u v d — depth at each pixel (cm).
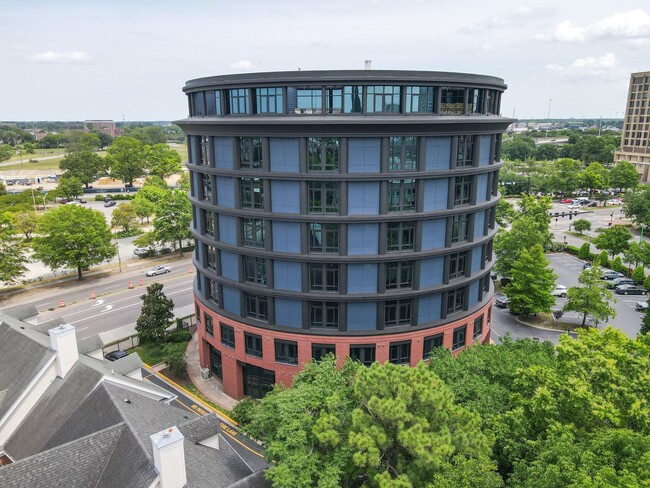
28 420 3288
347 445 2453
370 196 4034
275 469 2372
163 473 2359
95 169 18650
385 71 3797
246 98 4144
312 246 4184
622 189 16662
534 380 2870
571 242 10850
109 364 3822
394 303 4325
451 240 4409
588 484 1867
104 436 2620
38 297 7631
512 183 15600
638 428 2416
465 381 3155
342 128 3803
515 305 6575
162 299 5934
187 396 4781
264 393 4681
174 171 19575
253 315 4569
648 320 5675
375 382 2566
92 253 8288
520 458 2522
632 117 17950
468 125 4106
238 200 4300
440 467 2231
